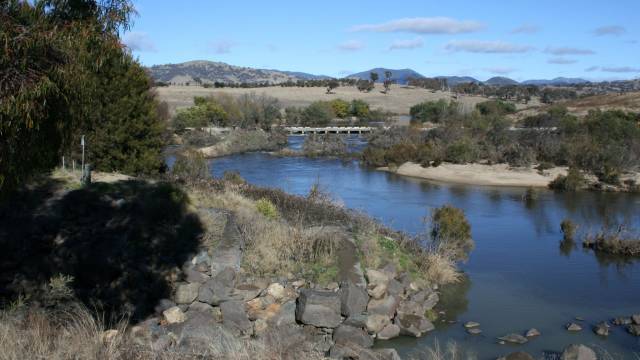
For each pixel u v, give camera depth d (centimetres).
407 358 1145
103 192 1753
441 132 5331
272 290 1350
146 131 2577
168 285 1302
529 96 13175
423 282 1614
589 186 3703
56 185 1756
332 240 1576
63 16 810
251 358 776
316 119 8338
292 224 1833
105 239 1388
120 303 1191
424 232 2139
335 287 1397
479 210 2922
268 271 1429
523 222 2638
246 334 1170
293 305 1300
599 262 1967
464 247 2055
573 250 2130
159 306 1218
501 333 1331
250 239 1556
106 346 709
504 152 4519
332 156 5534
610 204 3116
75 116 853
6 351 634
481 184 3831
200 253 1451
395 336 1285
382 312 1341
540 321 1415
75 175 1994
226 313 1221
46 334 706
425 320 1355
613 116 5584
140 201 1683
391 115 9888
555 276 1803
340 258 1516
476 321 1408
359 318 1277
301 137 7381
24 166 786
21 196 1566
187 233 1548
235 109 7850
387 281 1467
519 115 8862
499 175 4025
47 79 676
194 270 1374
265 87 14638
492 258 2012
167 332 1056
